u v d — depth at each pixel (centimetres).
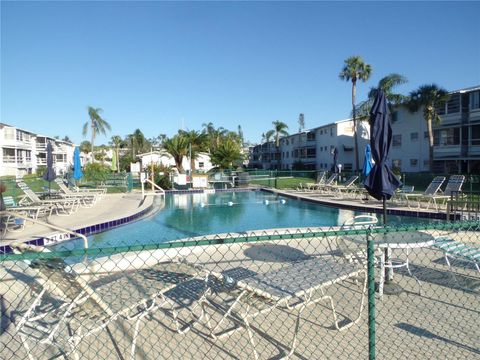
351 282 509
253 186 2933
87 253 268
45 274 330
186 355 339
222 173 3108
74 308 339
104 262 577
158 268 406
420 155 3459
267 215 1553
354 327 386
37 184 2538
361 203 1645
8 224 991
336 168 2500
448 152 3238
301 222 1390
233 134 7162
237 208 1761
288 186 2761
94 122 5522
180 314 417
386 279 502
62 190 1702
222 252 681
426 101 3062
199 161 4981
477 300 448
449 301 446
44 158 5725
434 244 500
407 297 459
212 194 2450
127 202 1755
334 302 447
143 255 627
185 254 654
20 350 344
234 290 375
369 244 303
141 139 7156
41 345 348
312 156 5225
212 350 348
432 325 386
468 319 398
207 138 3959
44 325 355
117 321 399
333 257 594
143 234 1138
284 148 6294
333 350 344
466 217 1073
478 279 517
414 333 370
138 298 350
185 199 2144
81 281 314
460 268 567
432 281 513
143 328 388
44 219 1201
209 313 423
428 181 2500
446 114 3231
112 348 350
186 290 435
